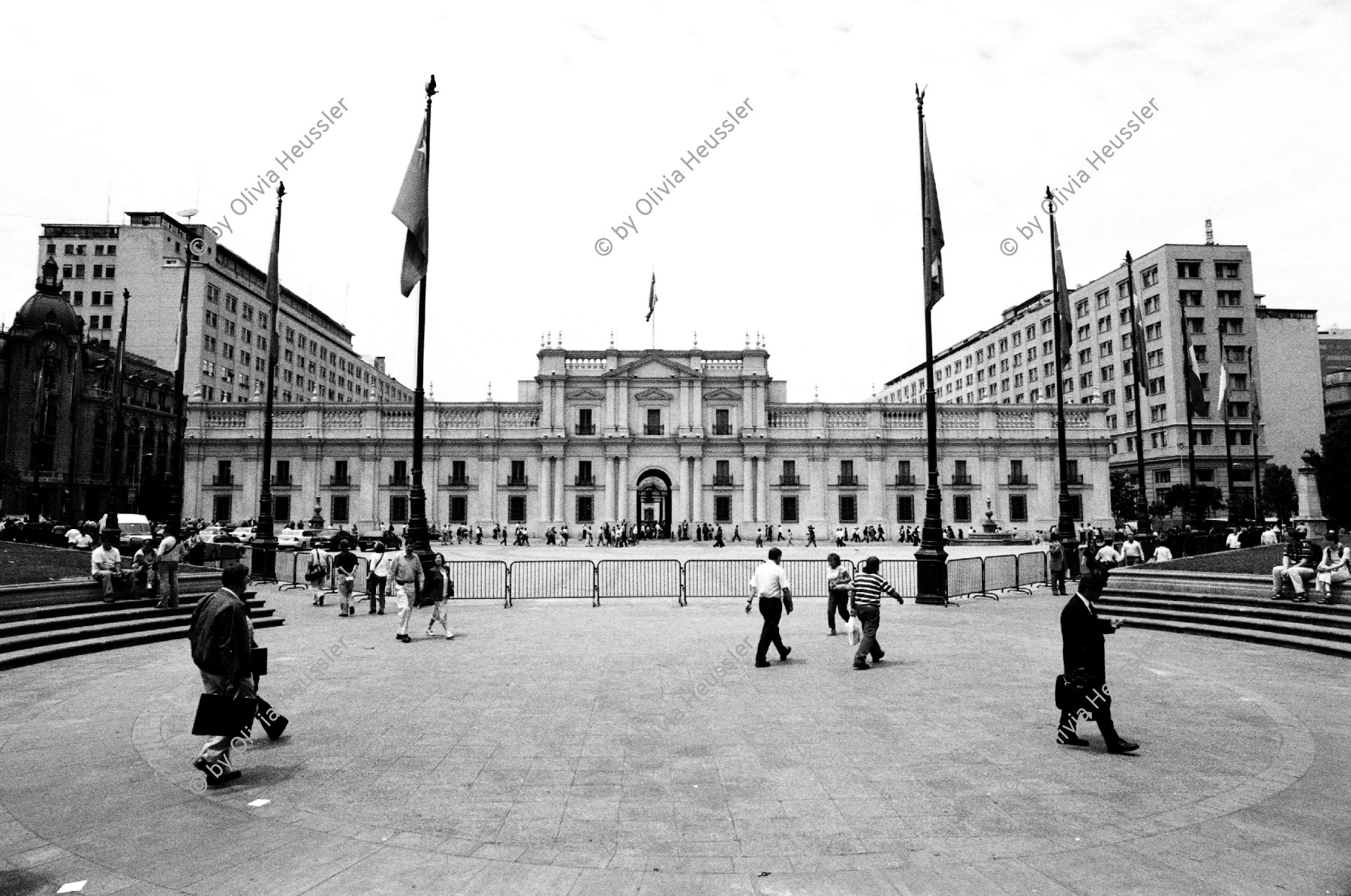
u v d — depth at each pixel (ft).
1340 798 21.45
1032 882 16.67
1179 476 243.81
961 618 57.47
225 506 206.90
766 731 27.81
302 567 87.04
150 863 17.58
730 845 18.51
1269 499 201.67
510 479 213.87
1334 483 131.03
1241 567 64.85
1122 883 16.61
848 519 214.28
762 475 214.28
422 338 63.98
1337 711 30.55
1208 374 246.88
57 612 46.32
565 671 38.27
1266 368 257.14
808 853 18.08
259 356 288.71
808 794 21.76
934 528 65.82
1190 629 49.90
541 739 26.81
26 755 25.25
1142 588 61.31
